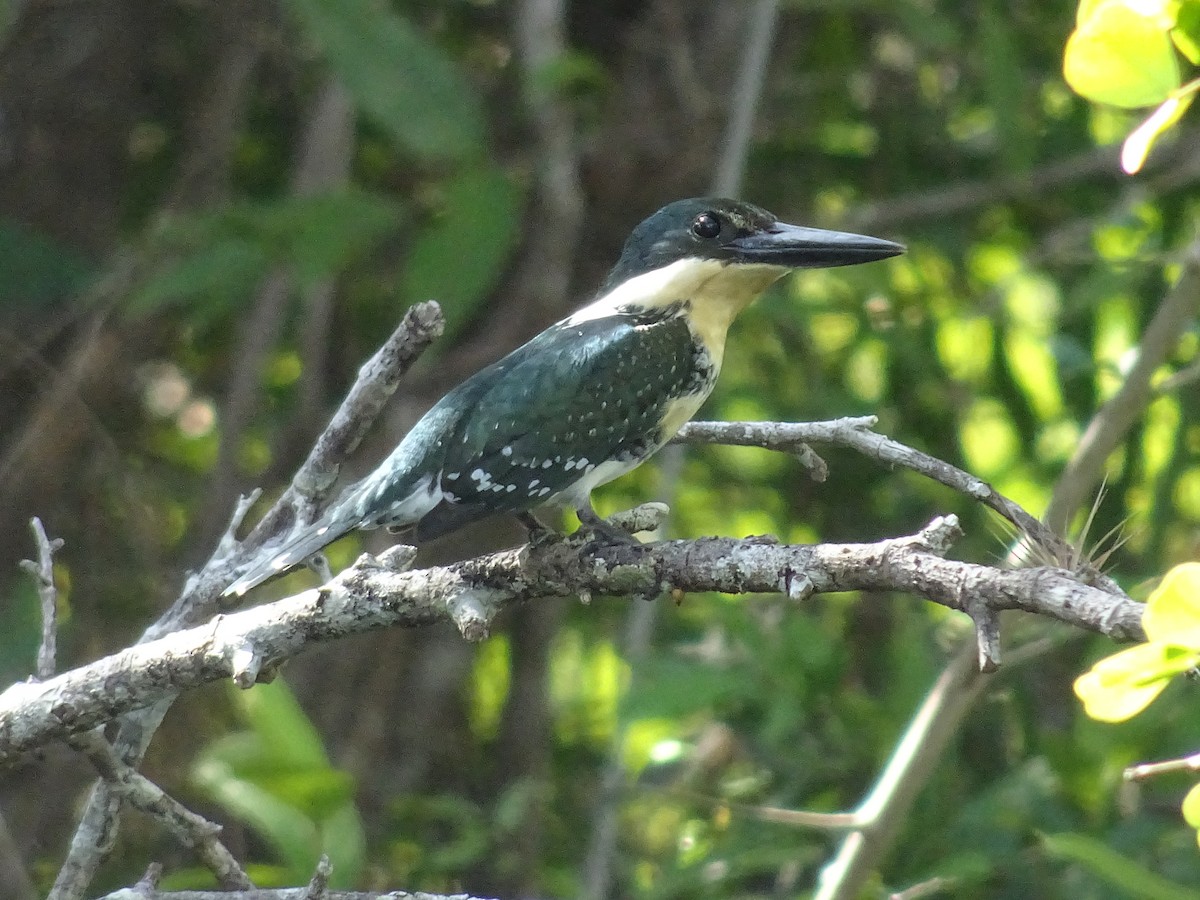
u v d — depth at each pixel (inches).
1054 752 351.9
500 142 460.1
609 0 479.8
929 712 323.3
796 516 472.1
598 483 314.8
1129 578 374.0
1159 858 332.5
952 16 478.0
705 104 454.6
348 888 281.9
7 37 460.8
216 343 492.1
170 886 298.7
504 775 464.8
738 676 353.1
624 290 331.0
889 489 467.5
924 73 496.4
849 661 401.1
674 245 330.3
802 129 485.7
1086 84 166.4
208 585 257.8
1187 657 148.6
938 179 490.6
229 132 462.0
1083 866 314.5
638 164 457.4
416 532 290.2
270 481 455.5
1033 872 343.6
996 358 437.4
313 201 364.8
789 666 358.9
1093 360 405.7
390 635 454.6
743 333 476.7
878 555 188.2
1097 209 474.9
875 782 368.2
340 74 362.9
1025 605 172.1
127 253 434.3
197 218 383.2
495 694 500.7
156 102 482.6
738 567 209.5
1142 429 430.3
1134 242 476.1
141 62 476.4
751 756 401.7
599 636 495.8
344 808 289.0
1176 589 147.6
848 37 484.4
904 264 462.9
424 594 221.0
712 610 396.2
